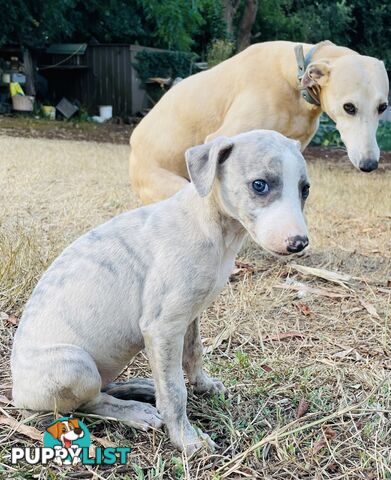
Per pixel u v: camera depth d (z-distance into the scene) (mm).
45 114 4543
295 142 606
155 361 593
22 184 1763
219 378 742
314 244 1318
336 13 5598
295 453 596
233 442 608
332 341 865
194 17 5160
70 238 1190
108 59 4910
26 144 2818
